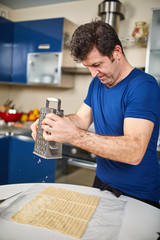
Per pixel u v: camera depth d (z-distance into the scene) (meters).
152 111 0.91
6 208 0.86
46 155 0.79
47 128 0.78
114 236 0.73
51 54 2.55
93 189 1.09
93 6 2.66
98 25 0.91
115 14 2.23
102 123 1.21
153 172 1.12
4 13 2.94
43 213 0.84
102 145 0.83
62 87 2.86
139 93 0.95
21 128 2.46
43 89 3.05
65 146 2.24
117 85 1.07
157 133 1.10
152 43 2.02
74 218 0.82
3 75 2.77
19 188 1.06
